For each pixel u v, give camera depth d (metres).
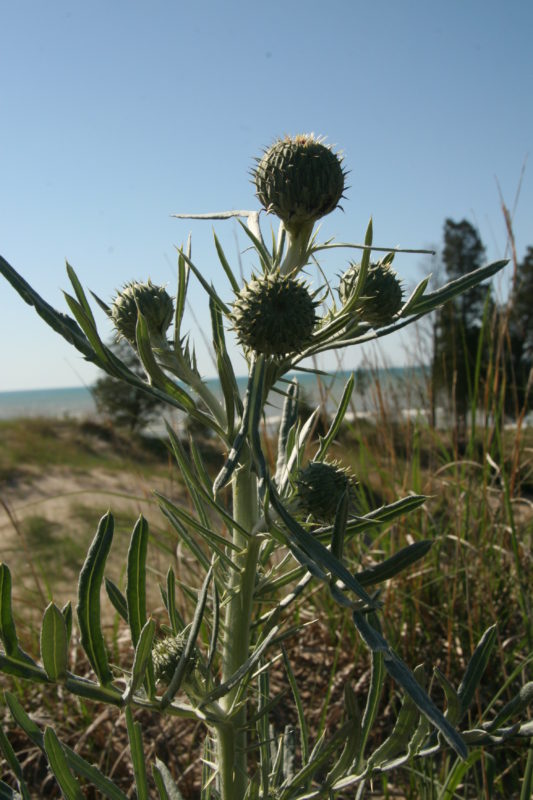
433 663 0.45
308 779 0.23
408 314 0.24
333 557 0.17
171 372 0.23
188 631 0.23
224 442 0.22
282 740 0.27
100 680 0.18
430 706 0.15
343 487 0.22
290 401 0.29
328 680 0.45
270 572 0.24
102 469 1.99
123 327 0.25
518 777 0.36
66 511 1.24
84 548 0.91
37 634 0.52
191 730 0.41
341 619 0.48
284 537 0.17
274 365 0.22
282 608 0.23
